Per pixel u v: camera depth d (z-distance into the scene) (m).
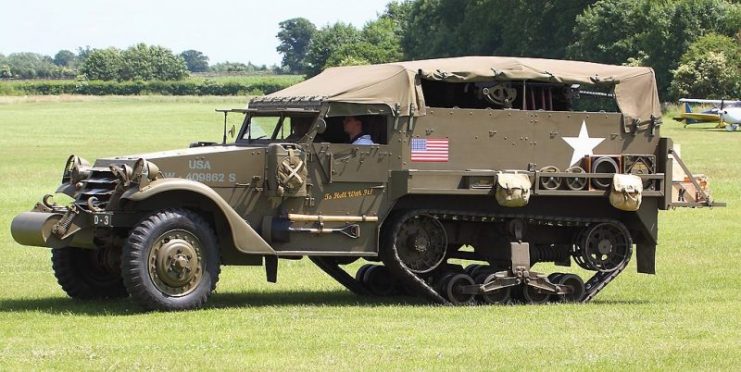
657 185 17.86
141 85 145.25
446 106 17.56
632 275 21.05
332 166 16.39
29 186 39.88
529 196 17.00
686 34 100.44
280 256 16.12
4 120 89.06
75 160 16.08
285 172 16.08
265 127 17.05
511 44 110.44
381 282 18.28
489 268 17.58
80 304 16.52
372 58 123.69
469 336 13.85
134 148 63.56
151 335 13.61
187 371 11.59
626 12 102.56
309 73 142.88
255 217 16.25
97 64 171.88
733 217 31.53
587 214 17.89
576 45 104.06
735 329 14.73
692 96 95.38
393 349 12.92
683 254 24.12
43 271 20.47
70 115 95.75
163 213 15.27
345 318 15.18
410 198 16.91
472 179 16.81
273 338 13.51
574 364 12.20
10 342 13.12
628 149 17.83
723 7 101.31
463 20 117.44
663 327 14.82
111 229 15.88
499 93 17.20
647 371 11.95
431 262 17.08
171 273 15.23
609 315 15.87
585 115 17.59
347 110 16.44
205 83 144.00
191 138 71.75
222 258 16.09
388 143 16.59
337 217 16.41
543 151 17.34
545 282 17.33
